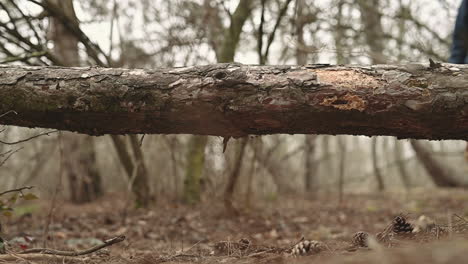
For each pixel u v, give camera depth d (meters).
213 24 2.21
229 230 1.76
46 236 1.38
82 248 1.34
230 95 0.93
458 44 1.73
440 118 0.91
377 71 0.93
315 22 2.13
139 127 1.00
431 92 0.90
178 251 1.16
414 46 2.51
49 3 1.70
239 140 1.93
